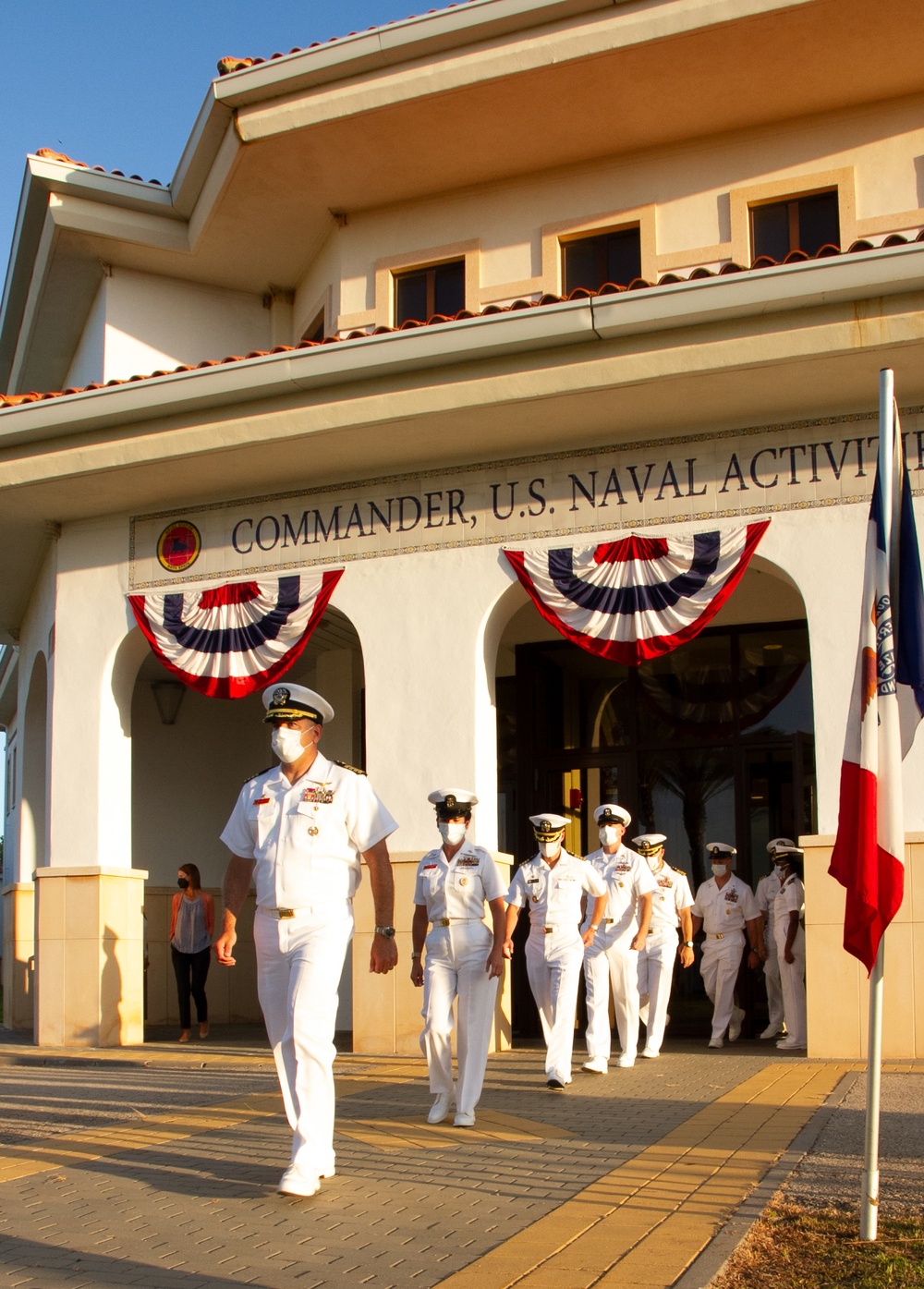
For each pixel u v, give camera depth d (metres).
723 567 13.09
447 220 17.73
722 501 13.29
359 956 13.84
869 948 6.13
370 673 14.40
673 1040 15.54
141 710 20.67
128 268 20.08
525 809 16.75
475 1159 7.81
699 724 16.25
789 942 13.59
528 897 11.26
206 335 20.56
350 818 7.55
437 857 9.29
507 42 15.59
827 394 12.77
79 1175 7.62
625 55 15.23
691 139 16.55
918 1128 8.38
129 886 16.11
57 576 16.72
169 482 15.37
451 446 14.12
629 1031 12.32
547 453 14.02
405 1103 10.05
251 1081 11.96
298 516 15.17
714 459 13.38
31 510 16.44
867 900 6.14
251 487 15.48
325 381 13.50
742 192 16.22
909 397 12.77
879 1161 7.38
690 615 13.16
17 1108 10.50
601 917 11.49
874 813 6.23
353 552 14.77
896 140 15.72
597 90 15.77
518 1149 8.05
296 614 14.92
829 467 12.98
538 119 16.30
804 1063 12.01
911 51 15.01
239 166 17.30
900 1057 12.00
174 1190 7.20
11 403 15.05
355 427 13.52
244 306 20.89
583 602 13.53
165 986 20.06
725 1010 14.26
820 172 15.92
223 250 19.56
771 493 13.14
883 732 6.28
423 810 13.95
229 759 21.53
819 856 12.46
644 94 15.82
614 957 12.23
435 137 16.69
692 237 16.42
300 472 14.99
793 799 15.75
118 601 16.23
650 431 13.65
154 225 19.31
